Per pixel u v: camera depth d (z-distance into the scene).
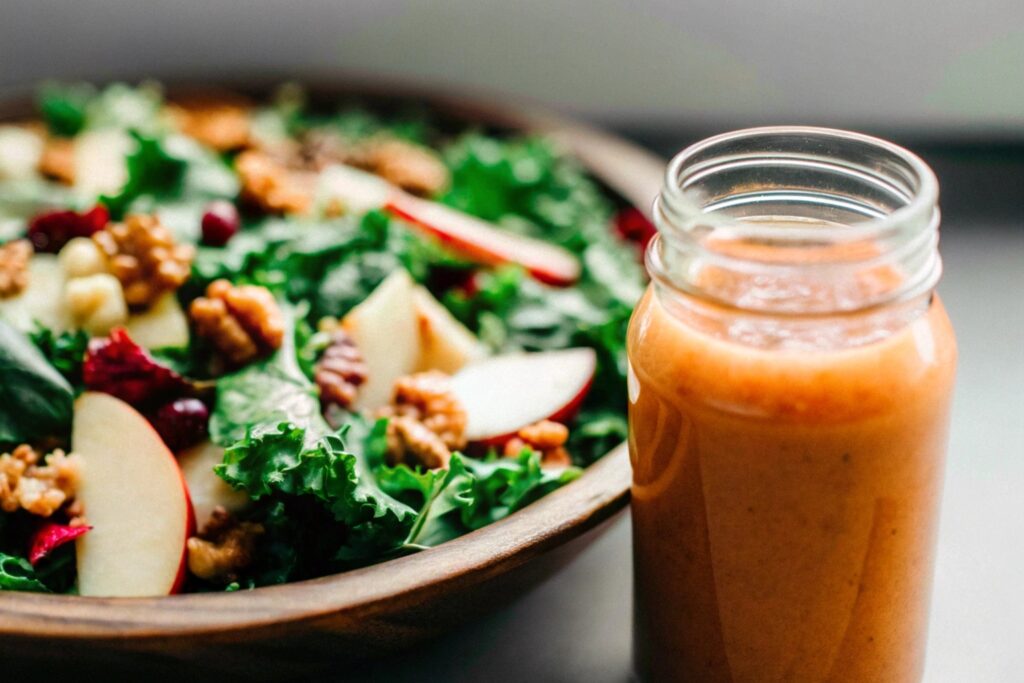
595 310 0.69
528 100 0.87
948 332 0.55
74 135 0.79
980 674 0.62
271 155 0.77
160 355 0.63
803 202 0.57
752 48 0.84
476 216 0.76
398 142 0.79
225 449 0.59
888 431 0.54
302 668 0.57
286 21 0.86
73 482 0.60
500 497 0.61
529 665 0.62
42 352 0.63
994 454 0.71
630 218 0.74
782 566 0.55
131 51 0.87
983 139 0.85
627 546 0.67
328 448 0.58
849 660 0.57
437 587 0.55
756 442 0.54
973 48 0.82
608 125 0.87
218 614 0.54
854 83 0.84
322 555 0.60
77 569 0.59
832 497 0.54
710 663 0.58
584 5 0.84
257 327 0.63
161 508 0.59
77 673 0.56
